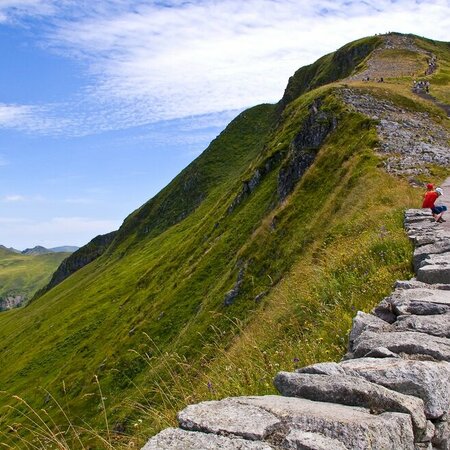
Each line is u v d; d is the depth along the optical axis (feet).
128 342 197.88
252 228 212.64
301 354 28.32
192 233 304.30
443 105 196.34
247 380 25.17
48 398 210.18
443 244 38.37
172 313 196.54
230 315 140.87
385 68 301.63
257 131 552.82
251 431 11.39
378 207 87.35
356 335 22.90
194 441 11.10
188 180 530.68
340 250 60.80
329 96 200.13
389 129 157.79
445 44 429.79
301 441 10.84
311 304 41.96
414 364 15.37
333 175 154.71
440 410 14.33
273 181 230.89
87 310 328.49
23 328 417.69
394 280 36.04
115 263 503.61
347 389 13.76
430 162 123.65
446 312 23.08
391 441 11.80
